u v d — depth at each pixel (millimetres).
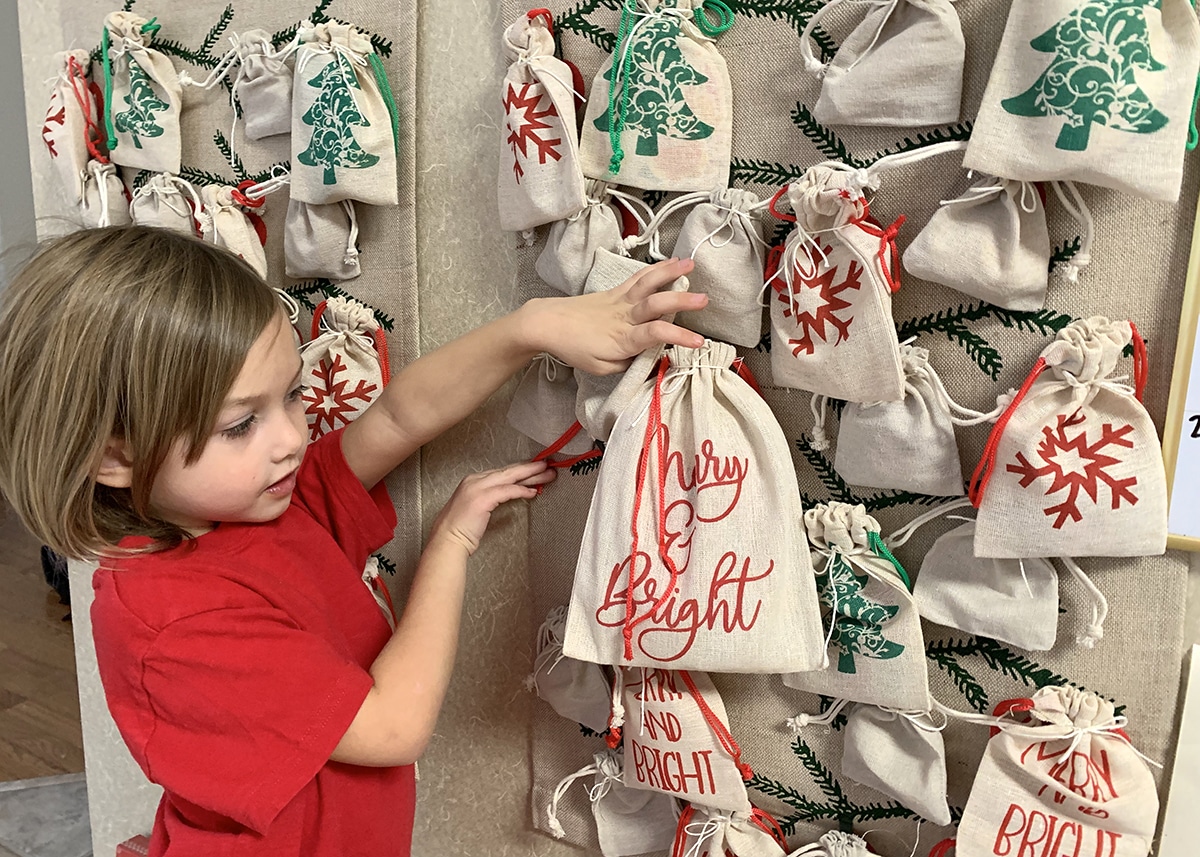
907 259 488
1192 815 502
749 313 552
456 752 793
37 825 1405
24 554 2143
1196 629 496
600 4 574
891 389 500
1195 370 453
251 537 589
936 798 550
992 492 492
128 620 520
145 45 785
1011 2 450
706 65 544
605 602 570
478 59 653
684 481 560
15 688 1729
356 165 661
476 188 677
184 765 511
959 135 481
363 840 605
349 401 719
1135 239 462
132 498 531
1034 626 505
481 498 647
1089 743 510
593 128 579
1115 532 467
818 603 560
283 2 712
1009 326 496
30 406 508
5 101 1534
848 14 501
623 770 664
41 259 531
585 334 561
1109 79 415
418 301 718
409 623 607
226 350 504
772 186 551
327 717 521
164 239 539
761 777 642
